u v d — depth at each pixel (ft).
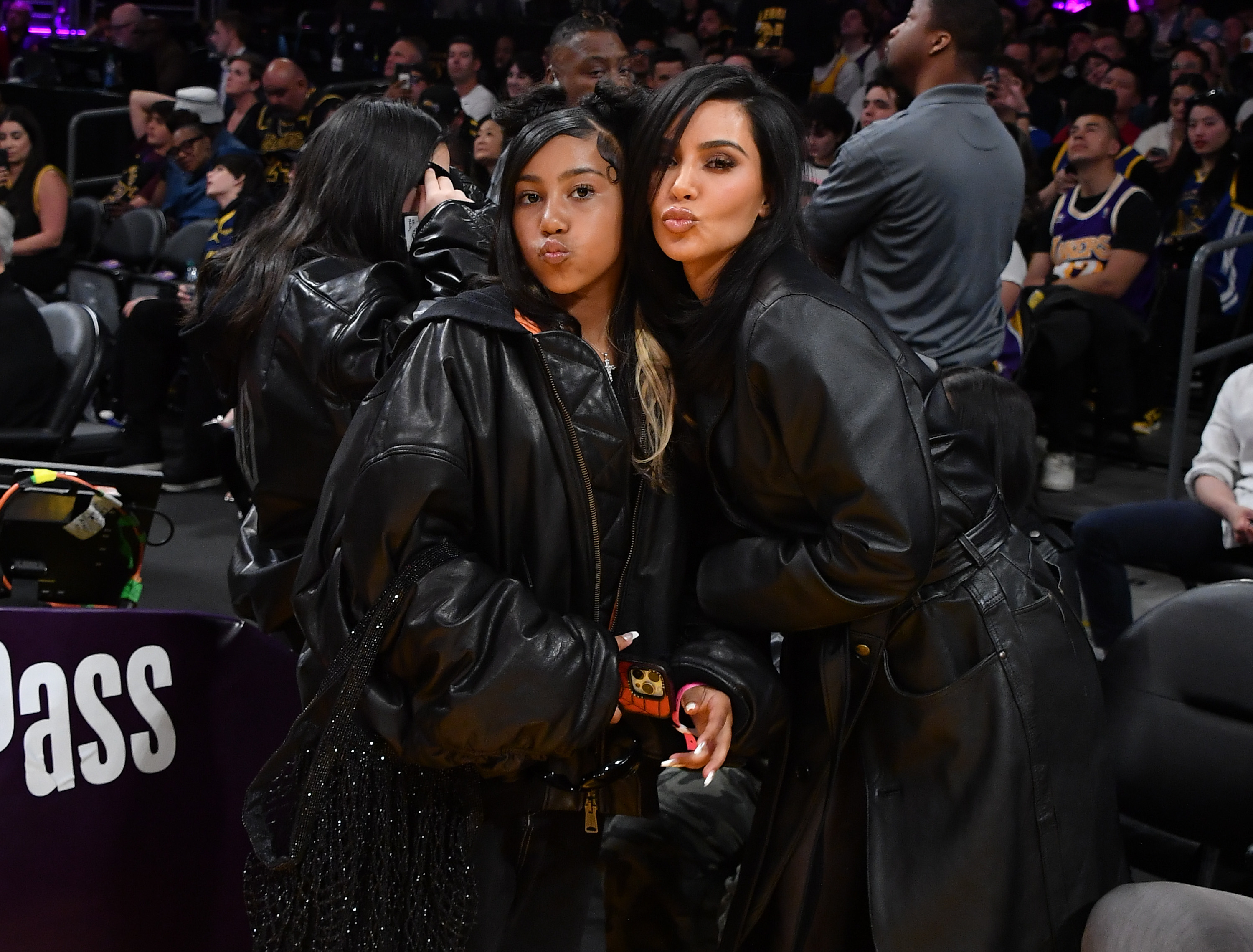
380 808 4.47
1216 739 5.48
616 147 4.56
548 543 4.62
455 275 5.24
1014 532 5.13
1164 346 15.14
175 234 17.83
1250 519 9.30
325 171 5.68
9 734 5.31
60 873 5.35
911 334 8.57
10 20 31.48
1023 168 8.98
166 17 32.32
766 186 4.54
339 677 4.28
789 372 4.29
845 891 5.21
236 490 11.42
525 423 4.54
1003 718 4.78
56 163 23.65
